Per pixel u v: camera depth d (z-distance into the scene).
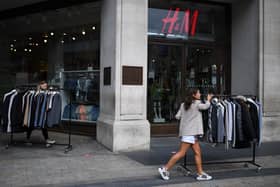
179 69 12.85
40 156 9.34
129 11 10.30
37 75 14.41
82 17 12.91
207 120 8.04
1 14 15.14
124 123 10.16
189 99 7.61
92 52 12.64
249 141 8.21
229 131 7.95
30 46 14.66
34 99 10.05
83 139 11.87
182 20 12.95
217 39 13.53
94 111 12.45
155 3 12.51
